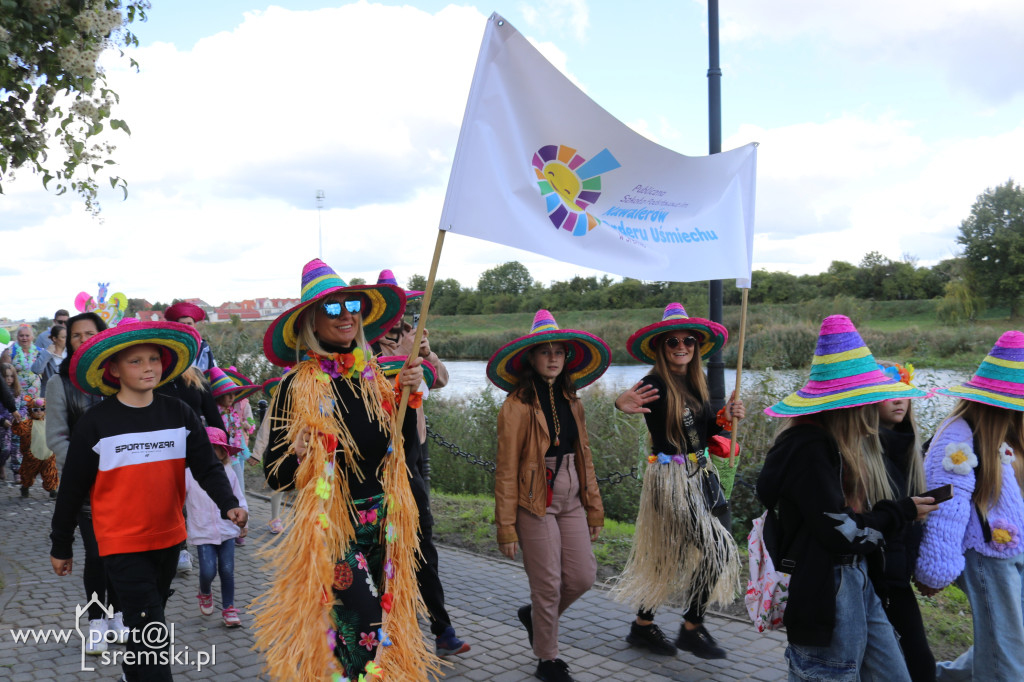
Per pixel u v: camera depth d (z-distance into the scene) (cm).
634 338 474
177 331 380
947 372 929
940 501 309
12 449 1016
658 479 462
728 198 435
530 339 431
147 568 370
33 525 809
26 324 1068
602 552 659
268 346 332
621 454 870
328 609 305
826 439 309
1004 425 346
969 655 388
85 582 462
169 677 373
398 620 324
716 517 467
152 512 370
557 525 435
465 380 1566
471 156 353
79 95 616
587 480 450
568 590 438
